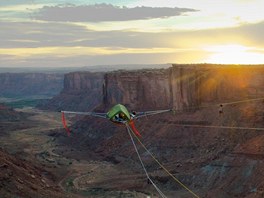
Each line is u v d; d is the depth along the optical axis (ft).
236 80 462.60
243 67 460.55
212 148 413.39
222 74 472.85
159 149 463.01
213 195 325.21
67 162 497.05
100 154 543.80
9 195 264.52
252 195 296.30
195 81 494.59
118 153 511.40
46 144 641.81
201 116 466.70
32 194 286.05
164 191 353.72
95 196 347.77
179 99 510.58
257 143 345.92
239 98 456.04
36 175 352.90
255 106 424.46
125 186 375.66
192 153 429.38
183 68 506.07
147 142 490.08
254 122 411.34
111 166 470.39
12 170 310.65
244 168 331.57
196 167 378.12
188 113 497.05
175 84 513.86
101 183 392.47
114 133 591.37
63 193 332.60
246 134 400.67
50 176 402.52
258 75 447.01
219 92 476.13
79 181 401.90
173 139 463.42
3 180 280.51
